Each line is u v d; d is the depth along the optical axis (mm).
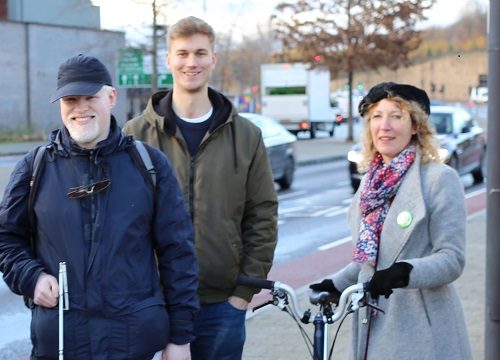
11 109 39219
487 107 5152
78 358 3184
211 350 4090
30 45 39594
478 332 6484
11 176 3377
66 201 3230
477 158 18688
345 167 25141
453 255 3418
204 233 3990
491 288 5074
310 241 11727
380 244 3594
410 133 3631
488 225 5098
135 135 4117
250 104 43406
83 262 3193
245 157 4074
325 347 3324
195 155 4043
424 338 3504
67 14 40938
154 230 3371
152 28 24812
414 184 3543
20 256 3291
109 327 3189
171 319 3373
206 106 4117
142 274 3275
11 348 6762
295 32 36781
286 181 18469
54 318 3197
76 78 3230
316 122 41656
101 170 3262
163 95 4250
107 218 3225
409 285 3307
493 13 5062
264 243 4121
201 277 4004
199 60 4027
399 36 35406
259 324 6895
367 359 3619
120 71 26578
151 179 3332
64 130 3305
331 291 3754
